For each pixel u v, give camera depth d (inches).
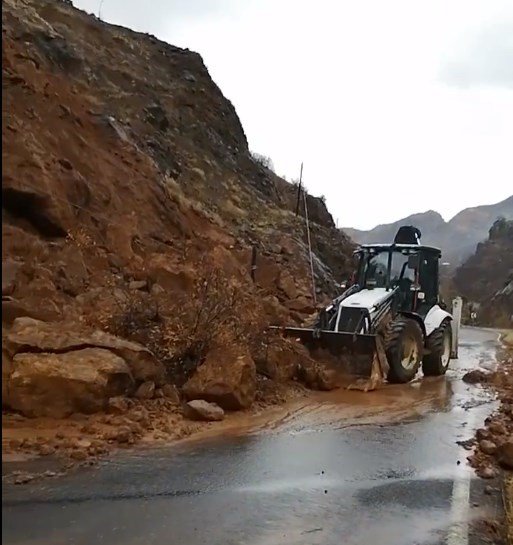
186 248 545.3
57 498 198.1
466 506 213.2
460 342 945.5
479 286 2989.7
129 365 319.9
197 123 984.3
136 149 605.6
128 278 441.1
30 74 511.2
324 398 400.8
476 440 303.4
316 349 458.6
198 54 1122.0
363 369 441.7
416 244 566.6
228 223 771.4
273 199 1050.1
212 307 377.4
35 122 475.5
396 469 253.3
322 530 187.0
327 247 963.3
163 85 970.7
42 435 256.8
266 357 406.9
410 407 382.6
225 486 221.1
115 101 799.7
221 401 334.0
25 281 350.6
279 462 254.2
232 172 974.4
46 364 282.2
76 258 402.9
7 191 394.3
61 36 778.2
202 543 172.2
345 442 292.0
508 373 539.5
